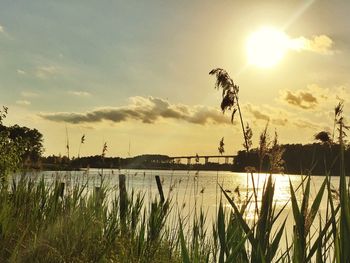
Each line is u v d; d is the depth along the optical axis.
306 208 2.56
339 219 2.41
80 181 8.80
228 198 2.81
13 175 10.48
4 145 11.86
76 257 6.44
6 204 7.87
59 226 7.09
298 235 2.57
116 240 7.52
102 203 8.39
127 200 8.73
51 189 8.88
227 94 4.07
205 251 4.46
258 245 2.71
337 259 2.34
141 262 7.02
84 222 7.22
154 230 7.87
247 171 3.23
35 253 6.35
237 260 3.00
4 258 6.15
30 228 7.35
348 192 2.41
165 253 7.49
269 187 2.79
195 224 5.16
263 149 2.99
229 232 3.26
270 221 2.77
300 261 2.54
